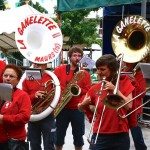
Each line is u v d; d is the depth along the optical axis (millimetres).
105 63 3865
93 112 4105
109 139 3939
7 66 4266
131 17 5898
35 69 5277
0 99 4156
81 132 6113
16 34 5469
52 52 5574
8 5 18547
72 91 5914
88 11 18734
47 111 5398
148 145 7273
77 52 6004
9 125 4137
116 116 3910
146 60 5844
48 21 5613
